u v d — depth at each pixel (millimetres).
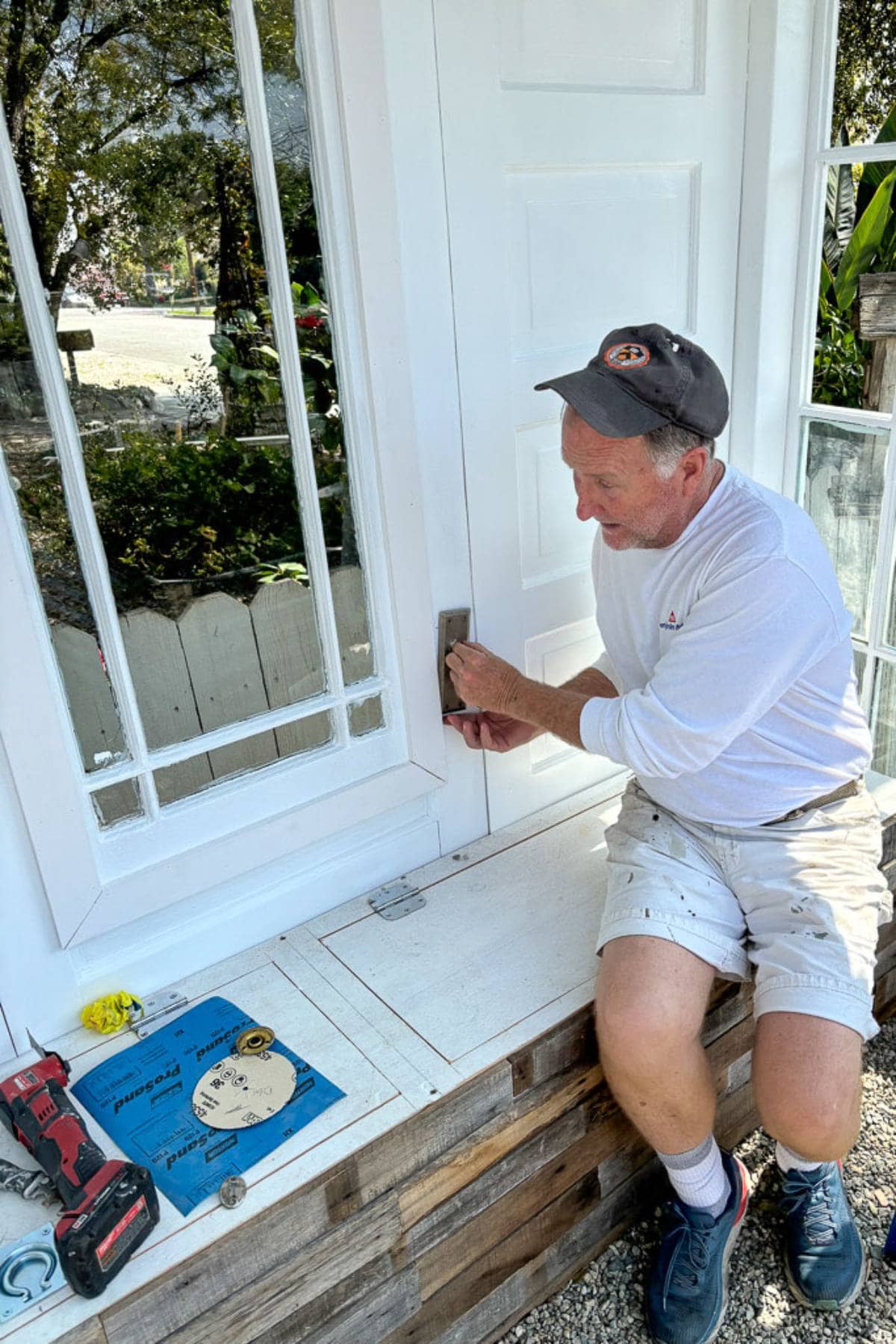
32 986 1430
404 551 1627
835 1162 1555
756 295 2021
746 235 1990
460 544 1732
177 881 1515
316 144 1372
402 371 1535
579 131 1655
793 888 1453
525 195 1638
